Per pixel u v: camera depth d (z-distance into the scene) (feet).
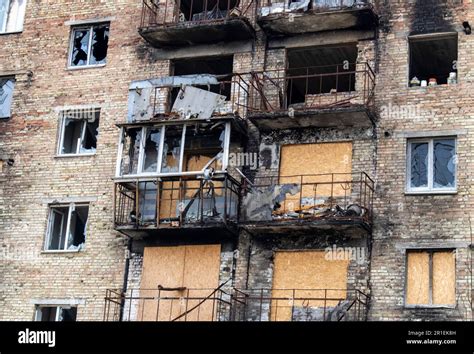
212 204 98.94
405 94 98.22
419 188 95.35
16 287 105.29
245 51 106.11
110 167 106.63
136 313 100.48
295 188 97.45
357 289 93.30
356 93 100.01
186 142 103.35
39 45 114.62
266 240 98.27
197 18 115.75
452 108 96.17
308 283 95.66
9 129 112.16
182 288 99.76
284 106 102.68
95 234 104.68
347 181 95.45
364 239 94.94
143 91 105.09
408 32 100.27
